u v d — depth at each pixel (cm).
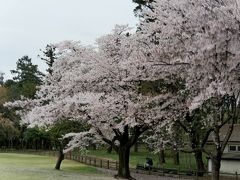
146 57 1967
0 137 7756
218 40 1417
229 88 1438
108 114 2447
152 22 2111
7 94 7725
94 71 2569
